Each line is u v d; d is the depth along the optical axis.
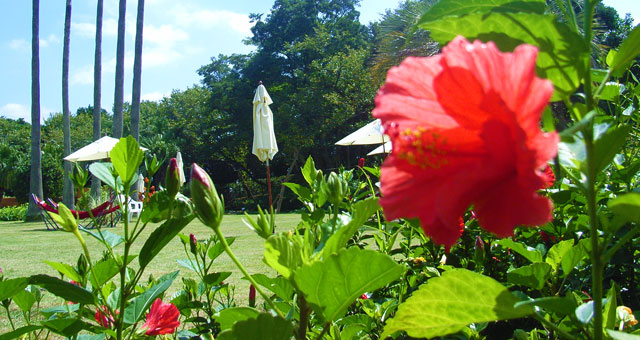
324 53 28.12
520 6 0.87
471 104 0.71
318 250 1.17
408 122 0.77
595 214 0.83
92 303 1.62
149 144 32.69
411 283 2.42
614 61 0.85
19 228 16.80
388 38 12.96
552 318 1.59
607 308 1.00
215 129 32.19
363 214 1.11
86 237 12.48
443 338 1.79
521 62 0.65
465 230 2.74
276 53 30.70
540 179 0.64
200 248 2.53
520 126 0.65
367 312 2.01
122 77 18.83
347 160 29.45
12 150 31.83
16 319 3.88
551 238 2.34
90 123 46.09
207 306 2.53
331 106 26.42
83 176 1.77
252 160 32.69
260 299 3.49
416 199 0.77
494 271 2.70
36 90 20.77
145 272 6.32
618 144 0.83
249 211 31.25
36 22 20.44
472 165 0.73
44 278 1.56
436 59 0.76
